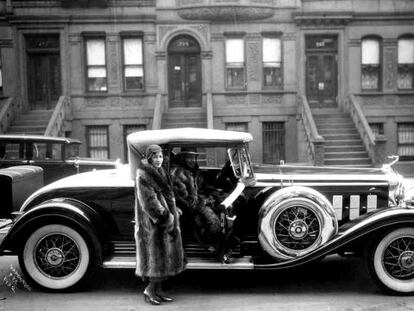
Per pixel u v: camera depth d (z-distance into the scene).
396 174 6.40
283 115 20.08
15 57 19.50
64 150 10.88
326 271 6.59
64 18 19.44
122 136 20.03
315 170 6.66
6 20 19.39
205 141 5.57
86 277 5.62
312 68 20.45
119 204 5.89
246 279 6.25
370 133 17.14
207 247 5.68
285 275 6.41
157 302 5.27
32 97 20.05
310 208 5.54
